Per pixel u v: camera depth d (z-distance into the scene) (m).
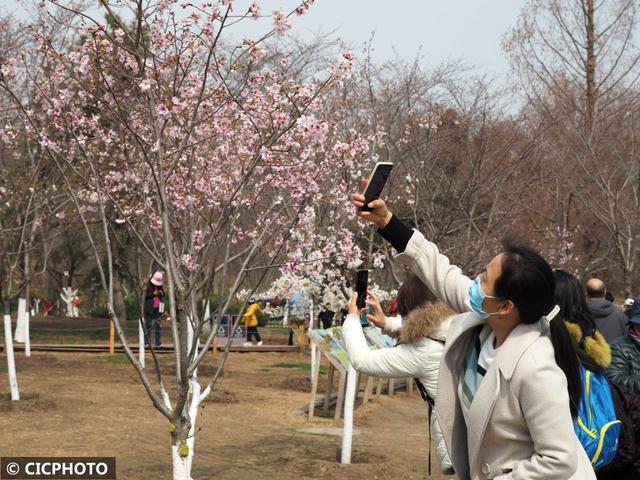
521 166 18.44
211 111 7.21
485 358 3.24
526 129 18.81
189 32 6.12
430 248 3.77
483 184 16.03
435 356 4.44
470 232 16.70
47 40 6.69
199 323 6.25
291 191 7.34
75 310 36.59
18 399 10.70
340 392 10.92
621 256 18.66
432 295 4.61
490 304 3.18
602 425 3.47
